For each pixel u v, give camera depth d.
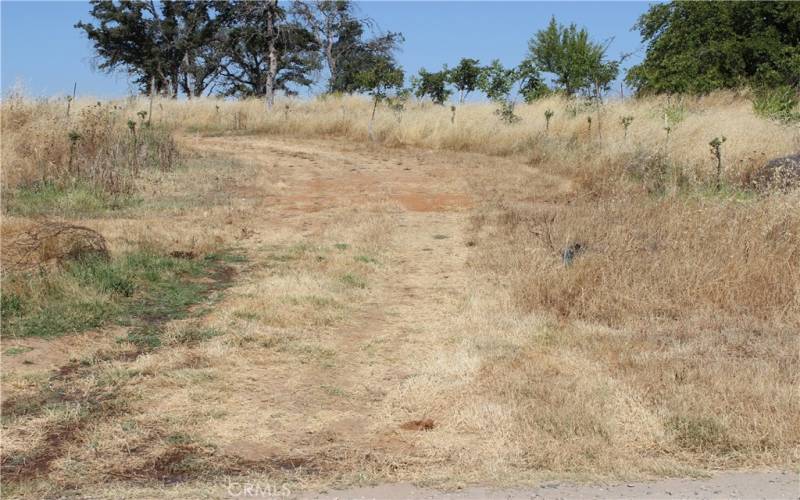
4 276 7.29
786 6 23.86
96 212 11.13
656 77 23.59
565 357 6.04
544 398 5.23
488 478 4.25
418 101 26.88
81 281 7.48
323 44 37.50
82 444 4.73
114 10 37.81
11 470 4.41
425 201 12.84
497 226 10.62
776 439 4.64
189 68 38.00
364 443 4.79
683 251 7.93
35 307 6.83
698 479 4.25
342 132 21.92
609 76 25.53
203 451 4.67
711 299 7.26
